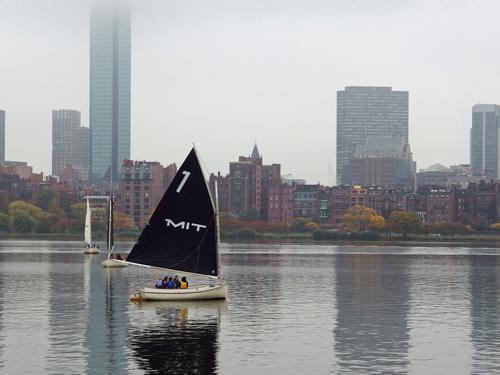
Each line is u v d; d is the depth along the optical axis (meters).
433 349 69.69
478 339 74.44
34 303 97.50
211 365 63.16
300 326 81.06
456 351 68.88
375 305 98.44
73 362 63.69
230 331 77.56
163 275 139.25
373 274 147.50
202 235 95.56
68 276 136.88
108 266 158.38
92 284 122.00
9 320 83.62
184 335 75.19
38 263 172.38
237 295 108.31
